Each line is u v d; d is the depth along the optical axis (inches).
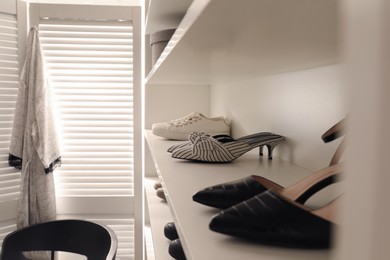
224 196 16.5
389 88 4.5
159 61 36.4
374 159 4.6
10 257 60.6
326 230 11.4
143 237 82.4
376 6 4.5
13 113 77.5
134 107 82.9
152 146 45.6
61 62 81.0
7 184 76.7
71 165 82.5
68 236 64.8
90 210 83.1
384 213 4.6
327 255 11.3
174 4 48.0
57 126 81.1
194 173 27.3
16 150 75.2
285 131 34.8
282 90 35.6
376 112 4.6
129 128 83.8
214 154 31.5
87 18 80.7
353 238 5.1
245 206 12.6
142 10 81.5
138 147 83.4
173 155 33.1
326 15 13.0
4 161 76.4
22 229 63.3
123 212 84.1
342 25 5.0
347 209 5.2
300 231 11.5
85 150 82.7
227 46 21.3
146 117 75.9
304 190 16.8
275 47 20.6
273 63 28.1
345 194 5.2
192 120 54.8
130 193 84.2
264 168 30.0
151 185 72.4
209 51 23.9
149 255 58.7
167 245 45.1
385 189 4.6
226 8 12.5
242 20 14.4
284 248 11.9
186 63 32.8
